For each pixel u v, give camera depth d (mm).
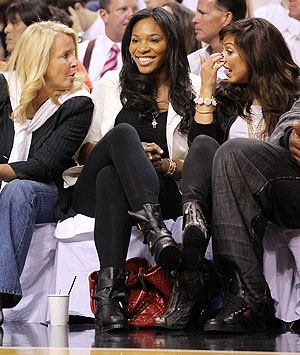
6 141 11305
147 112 11391
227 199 9234
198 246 9039
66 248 10914
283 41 10781
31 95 11211
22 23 15836
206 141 9664
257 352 6922
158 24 11336
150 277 9648
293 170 9367
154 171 9484
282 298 10031
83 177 10383
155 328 9539
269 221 9977
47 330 9508
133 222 9523
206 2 15664
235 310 8938
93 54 18203
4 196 10312
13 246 10172
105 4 18016
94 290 9766
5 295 10133
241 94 10867
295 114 9672
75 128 11273
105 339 8281
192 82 11836
